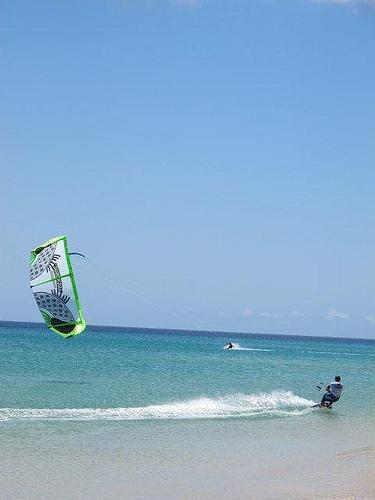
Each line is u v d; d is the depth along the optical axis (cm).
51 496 1361
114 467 1617
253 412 2628
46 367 4112
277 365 5775
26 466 1577
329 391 2808
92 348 7362
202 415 2480
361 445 2028
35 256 1570
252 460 1758
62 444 1838
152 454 1775
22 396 2678
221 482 1522
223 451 1853
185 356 6544
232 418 2453
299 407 2822
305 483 1532
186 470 1620
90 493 1396
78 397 2739
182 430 2150
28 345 7256
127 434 2033
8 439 1861
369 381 4525
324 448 1958
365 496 1438
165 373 4112
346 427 2364
